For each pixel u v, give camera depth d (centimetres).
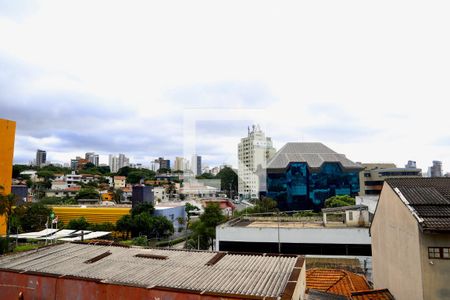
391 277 1127
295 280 778
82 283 858
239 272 868
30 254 1121
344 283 1342
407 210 971
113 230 3697
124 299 804
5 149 3231
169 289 762
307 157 6044
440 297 866
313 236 1994
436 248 881
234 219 2450
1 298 955
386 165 8131
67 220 4109
